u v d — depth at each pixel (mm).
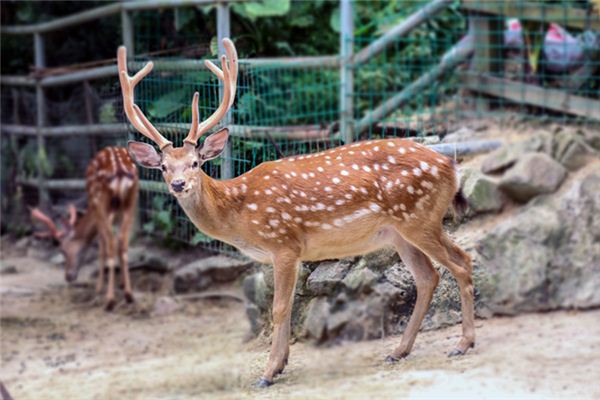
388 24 12477
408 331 6625
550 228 9305
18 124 13828
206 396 7418
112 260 10914
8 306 10883
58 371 8695
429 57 12453
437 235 6219
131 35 10984
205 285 10734
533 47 11320
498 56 11578
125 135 9039
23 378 8547
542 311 9070
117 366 8797
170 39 10500
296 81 11641
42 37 13406
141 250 11805
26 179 13750
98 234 11641
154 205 10883
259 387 6344
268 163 6270
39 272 12367
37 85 13250
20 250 13250
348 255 6355
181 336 9602
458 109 11414
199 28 10492
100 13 11414
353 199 6105
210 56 7852
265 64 10531
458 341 6711
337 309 7434
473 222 9195
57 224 13242
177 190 5715
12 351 9344
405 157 6156
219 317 10117
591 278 9156
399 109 11422
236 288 10547
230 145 7027
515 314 8984
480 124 10836
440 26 12781
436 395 6219
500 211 9453
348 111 10875
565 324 8648
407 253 6398
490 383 6504
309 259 6320
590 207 9422
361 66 11164
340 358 7016
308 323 7363
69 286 11750
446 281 6840
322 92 11625
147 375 8352
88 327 10141
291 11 12023
